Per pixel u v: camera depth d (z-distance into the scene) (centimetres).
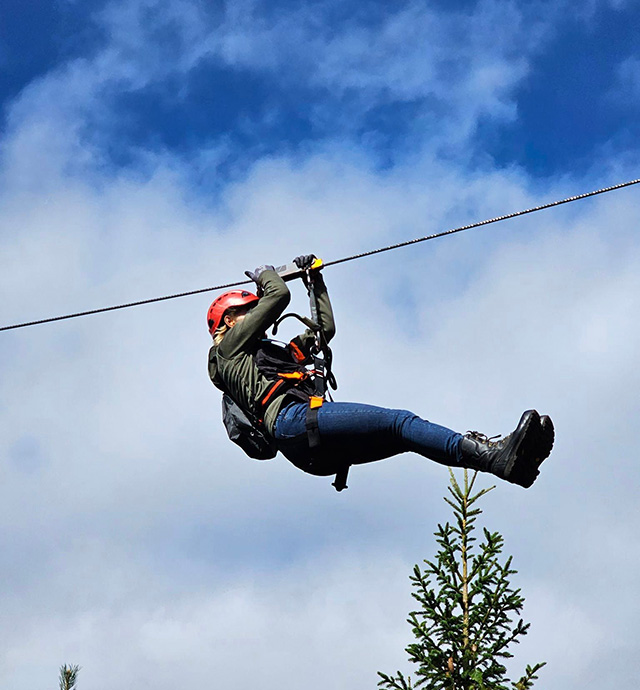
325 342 1237
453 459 1038
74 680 1617
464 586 1461
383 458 1110
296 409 1142
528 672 1393
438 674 1406
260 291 1260
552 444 1011
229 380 1195
